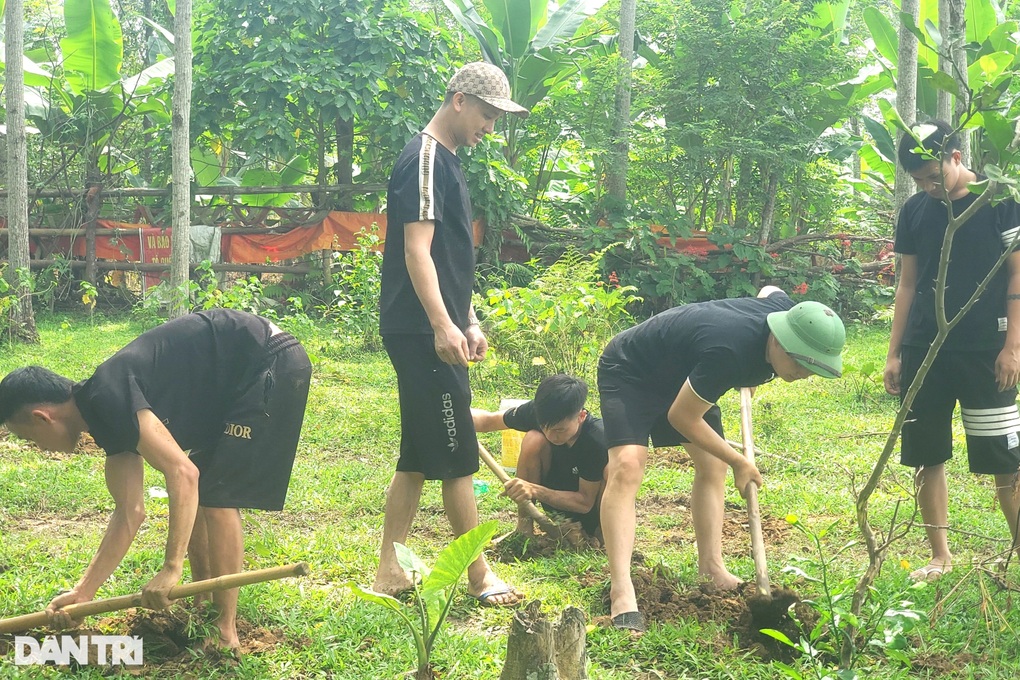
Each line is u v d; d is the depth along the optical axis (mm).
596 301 9984
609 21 16672
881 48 13430
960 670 3555
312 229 15570
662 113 16344
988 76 3229
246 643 3707
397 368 4250
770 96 15469
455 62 16922
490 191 14750
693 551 4996
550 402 4801
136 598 3203
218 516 3555
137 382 3383
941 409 4609
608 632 3865
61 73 16391
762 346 3883
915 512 3467
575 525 5031
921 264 4688
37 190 15758
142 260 15555
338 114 15094
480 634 3949
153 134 17219
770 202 15625
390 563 4340
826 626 3529
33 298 15469
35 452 6855
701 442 3984
